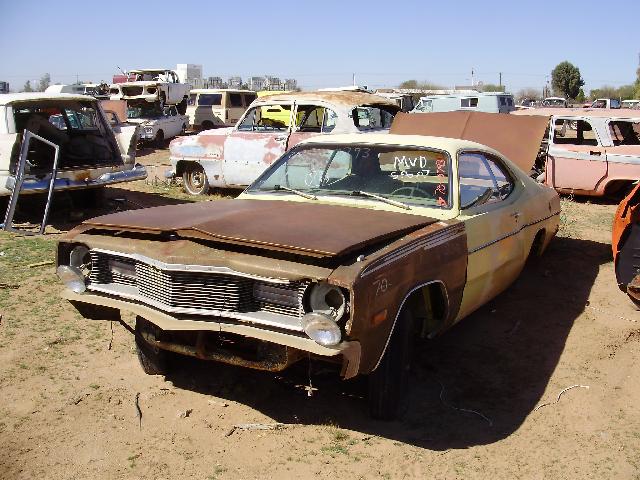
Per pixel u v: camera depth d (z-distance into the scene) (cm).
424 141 475
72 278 394
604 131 1084
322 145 499
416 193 450
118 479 325
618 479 333
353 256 337
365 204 443
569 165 1096
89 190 987
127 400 406
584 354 484
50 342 487
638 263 539
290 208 428
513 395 423
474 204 461
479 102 2211
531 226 560
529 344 504
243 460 343
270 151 1008
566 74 6844
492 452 356
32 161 908
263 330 332
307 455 348
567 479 332
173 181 1238
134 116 2280
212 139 1073
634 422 390
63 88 2564
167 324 348
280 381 432
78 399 404
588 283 650
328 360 335
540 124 797
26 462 337
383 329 340
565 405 409
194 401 406
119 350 480
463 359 476
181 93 2528
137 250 367
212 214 402
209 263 343
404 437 369
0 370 439
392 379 374
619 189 1107
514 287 635
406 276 357
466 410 401
